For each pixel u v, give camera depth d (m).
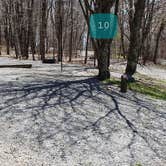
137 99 13.23
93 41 16.31
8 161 6.26
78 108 10.67
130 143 7.93
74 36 47.78
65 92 12.91
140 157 7.12
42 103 10.91
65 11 35.91
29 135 7.84
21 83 14.20
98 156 6.96
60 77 16.88
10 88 12.90
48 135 7.96
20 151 6.83
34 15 38.56
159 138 8.52
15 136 7.70
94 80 16.20
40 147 7.17
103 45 16.17
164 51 57.12
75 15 40.81
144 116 10.57
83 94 12.84
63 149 7.18
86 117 9.77
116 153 7.22
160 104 12.85
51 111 10.04
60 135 8.03
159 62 46.47
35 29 40.66
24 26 36.41
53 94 12.38
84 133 8.34
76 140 7.79
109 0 15.91
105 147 7.52
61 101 11.40
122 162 6.76
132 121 9.84
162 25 41.94
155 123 9.90
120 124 9.41
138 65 36.09
